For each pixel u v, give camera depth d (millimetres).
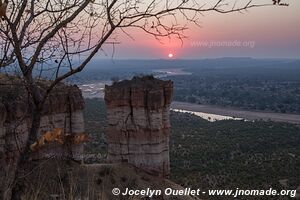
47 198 6086
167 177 32969
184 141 112750
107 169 27016
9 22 4023
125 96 33062
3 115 18031
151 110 32438
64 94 28578
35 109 4516
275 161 88188
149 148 32562
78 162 25203
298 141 114750
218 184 65688
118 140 33406
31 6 4234
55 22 4262
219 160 89188
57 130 4605
